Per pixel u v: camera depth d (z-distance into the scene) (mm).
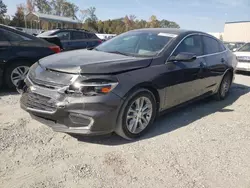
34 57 5609
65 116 3100
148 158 3090
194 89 4633
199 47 4883
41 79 3295
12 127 3670
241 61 10336
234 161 3145
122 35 4906
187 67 4270
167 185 2609
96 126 3104
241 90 7156
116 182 2611
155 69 3697
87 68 3145
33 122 3887
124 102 3244
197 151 3338
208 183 2682
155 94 3793
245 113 5004
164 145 3443
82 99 3041
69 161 2932
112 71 3215
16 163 2820
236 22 41969
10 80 5434
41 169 2746
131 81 3324
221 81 5656
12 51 5355
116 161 2982
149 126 3783
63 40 9953
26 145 3209
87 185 2539
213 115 4801
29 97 3402
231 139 3768
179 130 3980
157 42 4266
